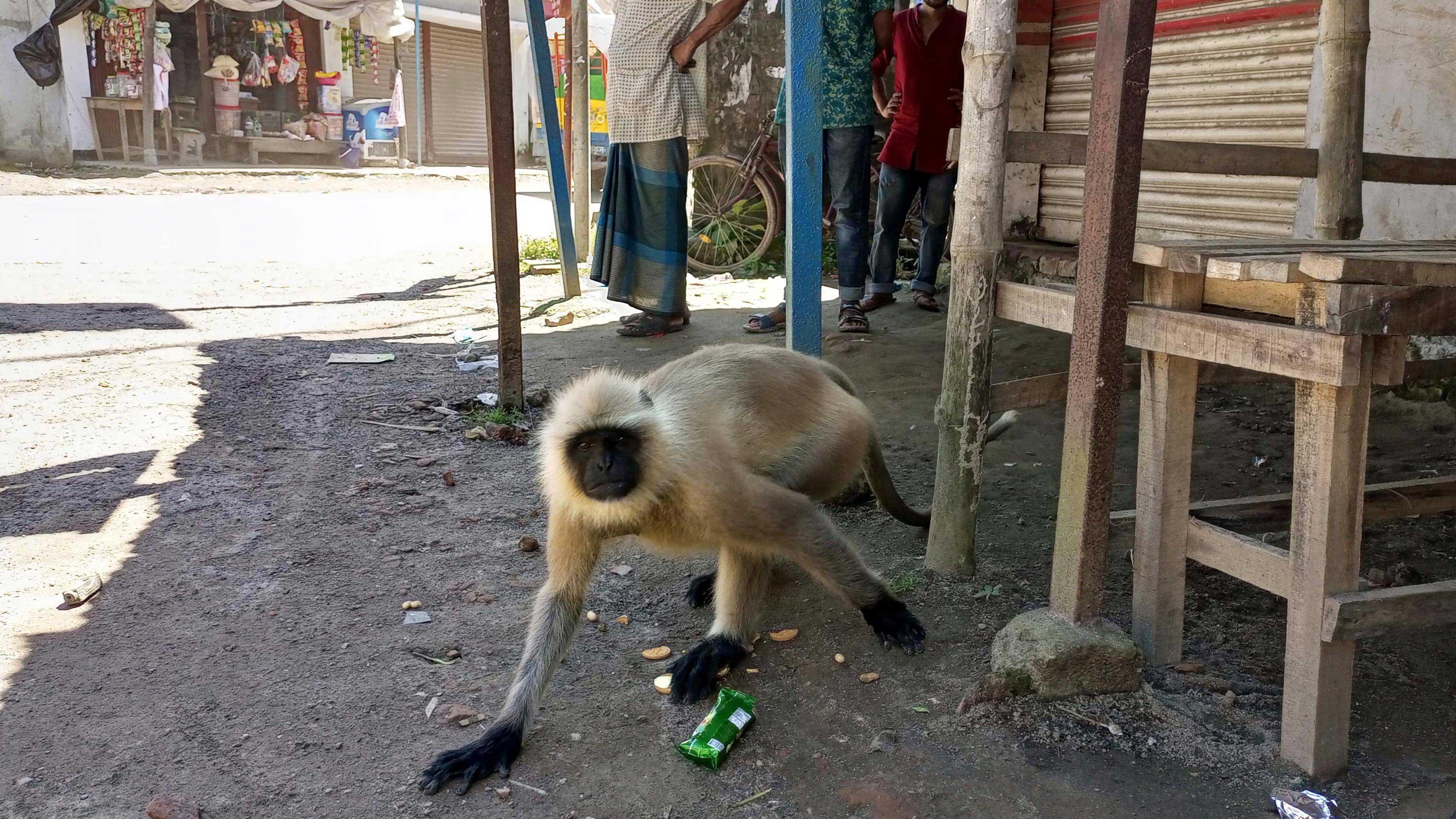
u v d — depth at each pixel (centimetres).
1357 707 322
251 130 2194
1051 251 768
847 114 720
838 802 283
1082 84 773
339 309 875
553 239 1173
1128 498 484
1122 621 373
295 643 361
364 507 474
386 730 315
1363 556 421
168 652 353
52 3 1852
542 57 848
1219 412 610
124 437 548
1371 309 256
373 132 2330
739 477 330
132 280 971
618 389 324
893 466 527
